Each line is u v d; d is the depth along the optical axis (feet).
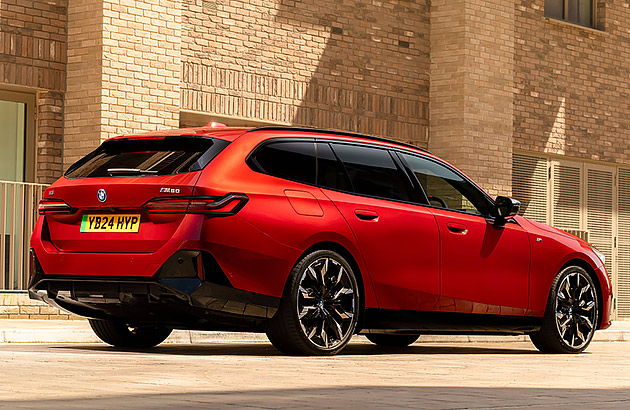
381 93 56.65
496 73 59.21
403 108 57.57
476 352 33.01
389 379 20.12
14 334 31.81
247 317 25.55
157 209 25.22
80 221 26.45
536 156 63.52
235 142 26.30
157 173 25.82
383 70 56.75
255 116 51.34
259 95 51.60
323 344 26.58
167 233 25.13
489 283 30.55
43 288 26.94
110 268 25.61
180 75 48.06
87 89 45.85
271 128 27.45
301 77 53.36
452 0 58.34
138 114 46.47
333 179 27.81
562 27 64.59
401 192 29.25
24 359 23.29
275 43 52.42
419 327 29.07
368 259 27.78
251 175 26.07
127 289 25.38
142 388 17.16
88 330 33.27
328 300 26.78
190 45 49.26
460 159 57.67
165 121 47.34
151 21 46.93
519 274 31.35
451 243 29.71
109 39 45.62
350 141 28.76
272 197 26.12
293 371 21.42
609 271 67.56
